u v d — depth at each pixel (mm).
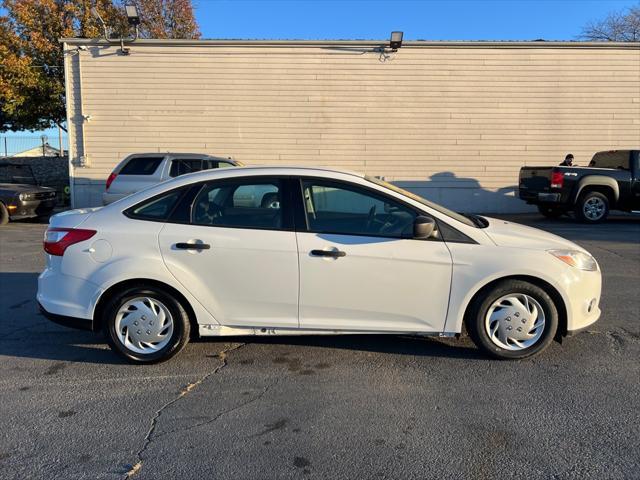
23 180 15492
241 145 15758
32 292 6637
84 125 15609
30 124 23328
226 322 4160
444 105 15594
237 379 3990
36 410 3521
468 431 3203
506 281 4113
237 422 3344
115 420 3381
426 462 2887
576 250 4238
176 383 3932
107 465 2887
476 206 15914
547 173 13078
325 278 4062
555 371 4062
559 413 3414
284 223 4129
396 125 15688
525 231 4480
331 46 15414
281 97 15609
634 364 4195
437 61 15430
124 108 15586
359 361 4316
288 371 4133
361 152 15789
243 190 4215
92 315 4137
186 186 4246
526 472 2787
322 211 4176
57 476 2787
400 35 14945
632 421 3305
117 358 4441
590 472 2783
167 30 28344
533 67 15406
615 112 15492
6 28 20656
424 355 4422
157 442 3111
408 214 4164
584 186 12820
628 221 13500
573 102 15500
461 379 3943
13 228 12820
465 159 15758
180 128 15688
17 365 4305
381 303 4090
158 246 4102
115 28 23359
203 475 2789
